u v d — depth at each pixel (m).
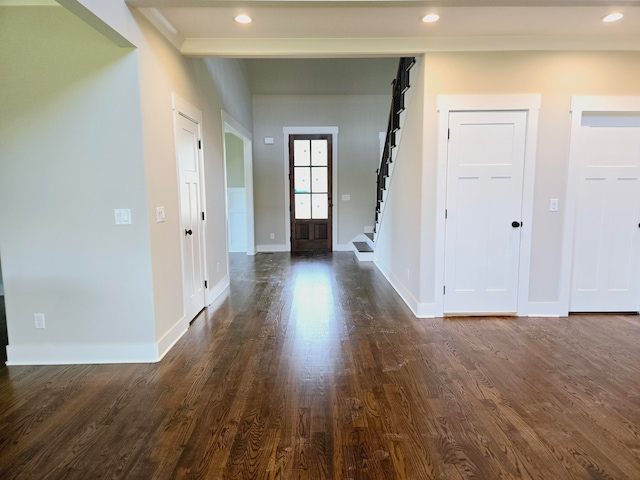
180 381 2.47
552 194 3.54
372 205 7.60
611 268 3.71
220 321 3.61
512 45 3.29
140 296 2.73
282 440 1.88
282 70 6.73
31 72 2.55
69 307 2.74
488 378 2.49
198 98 3.84
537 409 2.13
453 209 3.54
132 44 2.49
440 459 1.74
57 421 2.05
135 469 1.69
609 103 3.41
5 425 2.02
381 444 1.85
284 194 7.54
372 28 3.06
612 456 1.75
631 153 3.57
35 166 2.62
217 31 3.10
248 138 6.91
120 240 2.69
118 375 2.57
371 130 7.45
